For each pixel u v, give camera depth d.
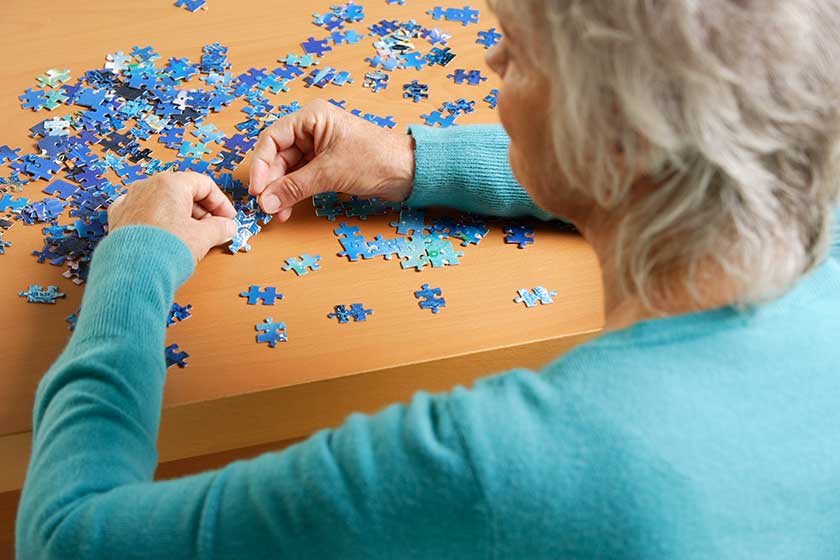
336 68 1.28
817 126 0.52
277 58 1.29
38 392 0.81
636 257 0.58
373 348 1.00
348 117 1.13
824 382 0.58
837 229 0.71
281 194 1.09
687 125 0.51
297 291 1.03
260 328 1.00
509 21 0.59
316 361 0.98
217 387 0.95
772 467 0.55
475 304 1.04
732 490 0.55
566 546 0.54
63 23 1.31
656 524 0.53
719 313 0.58
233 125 1.19
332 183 1.10
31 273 1.02
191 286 1.03
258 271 1.05
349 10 1.37
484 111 1.25
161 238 0.94
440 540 0.56
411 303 1.04
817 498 0.57
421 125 1.19
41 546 0.67
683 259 0.56
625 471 0.53
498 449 0.54
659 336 0.57
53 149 1.14
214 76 1.25
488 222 1.14
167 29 1.32
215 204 1.07
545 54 0.56
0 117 1.17
